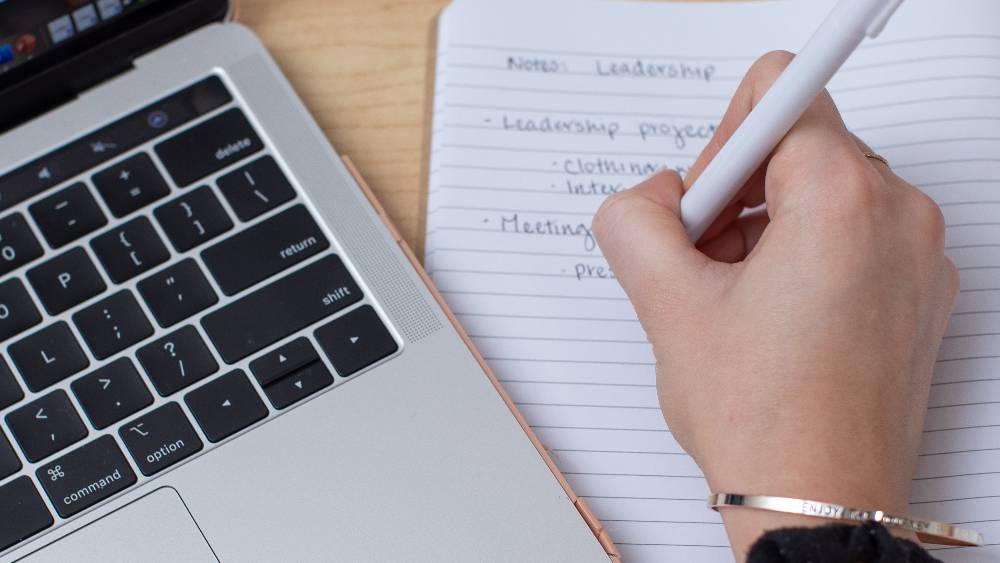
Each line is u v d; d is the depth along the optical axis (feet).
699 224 1.58
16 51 1.62
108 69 1.68
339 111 1.75
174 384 1.57
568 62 1.76
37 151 1.65
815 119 1.52
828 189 1.49
